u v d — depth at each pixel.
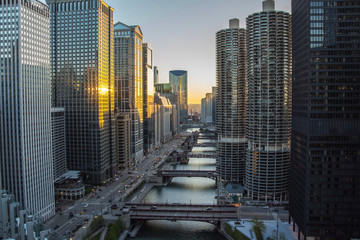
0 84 198.75
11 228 157.62
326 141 171.88
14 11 198.50
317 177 172.88
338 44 170.62
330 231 174.75
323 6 170.75
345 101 170.75
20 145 196.00
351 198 172.62
